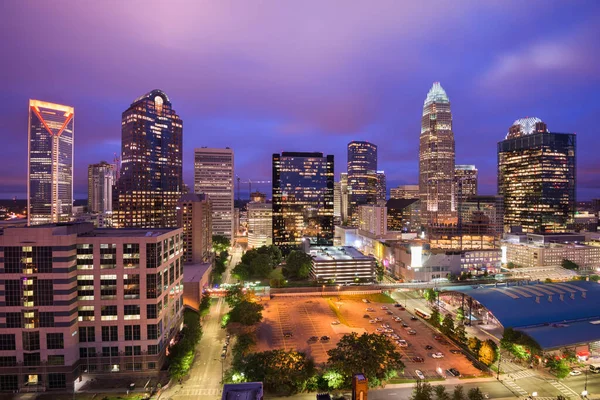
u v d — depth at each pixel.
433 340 173.12
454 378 136.38
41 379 130.38
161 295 143.75
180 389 129.38
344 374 122.81
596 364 146.38
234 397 90.81
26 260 128.50
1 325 128.88
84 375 136.38
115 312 137.62
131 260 138.12
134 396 125.12
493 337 174.88
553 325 163.75
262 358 127.94
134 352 138.38
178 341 164.88
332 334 178.62
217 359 153.25
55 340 130.12
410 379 135.50
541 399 122.06
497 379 135.75
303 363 127.44
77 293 136.25
